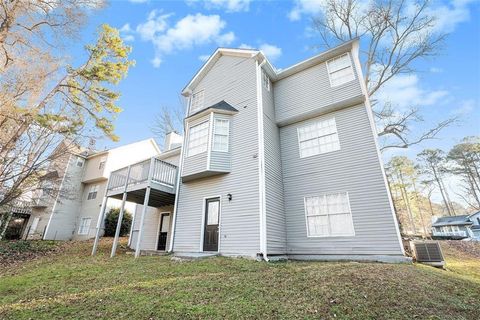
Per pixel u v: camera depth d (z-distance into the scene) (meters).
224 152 9.43
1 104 9.48
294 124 10.20
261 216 7.83
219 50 11.63
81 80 12.30
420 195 35.06
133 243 13.48
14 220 21.38
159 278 5.30
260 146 8.79
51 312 3.63
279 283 4.54
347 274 4.91
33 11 10.79
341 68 9.60
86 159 22.33
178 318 3.24
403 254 6.80
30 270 7.33
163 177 10.15
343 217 8.04
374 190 7.74
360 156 8.32
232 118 10.09
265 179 8.48
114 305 3.77
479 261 9.53
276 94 11.00
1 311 3.79
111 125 13.20
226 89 10.95
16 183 10.70
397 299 3.80
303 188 9.12
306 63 10.34
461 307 3.76
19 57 10.36
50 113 10.98
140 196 11.10
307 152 9.48
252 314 3.30
